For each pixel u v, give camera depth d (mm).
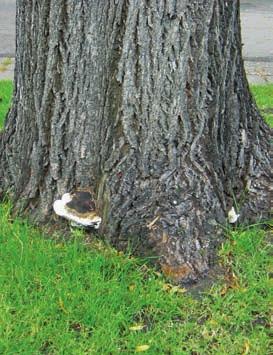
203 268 3607
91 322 3266
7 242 3807
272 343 3221
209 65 3746
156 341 3178
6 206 4246
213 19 3688
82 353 3088
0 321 3229
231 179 4066
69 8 3727
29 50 3955
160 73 3658
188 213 3713
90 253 3756
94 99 3859
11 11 14695
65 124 3922
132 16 3588
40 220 4039
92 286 3479
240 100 4090
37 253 3707
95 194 3971
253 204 4066
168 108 3709
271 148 4297
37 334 3178
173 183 3752
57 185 4020
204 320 3344
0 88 7988
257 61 10391
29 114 4059
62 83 3861
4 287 3455
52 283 3504
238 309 3395
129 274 3602
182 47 3639
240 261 3707
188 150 3783
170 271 3578
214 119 3857
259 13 14773
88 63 3805
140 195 3754
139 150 3758
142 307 3393
